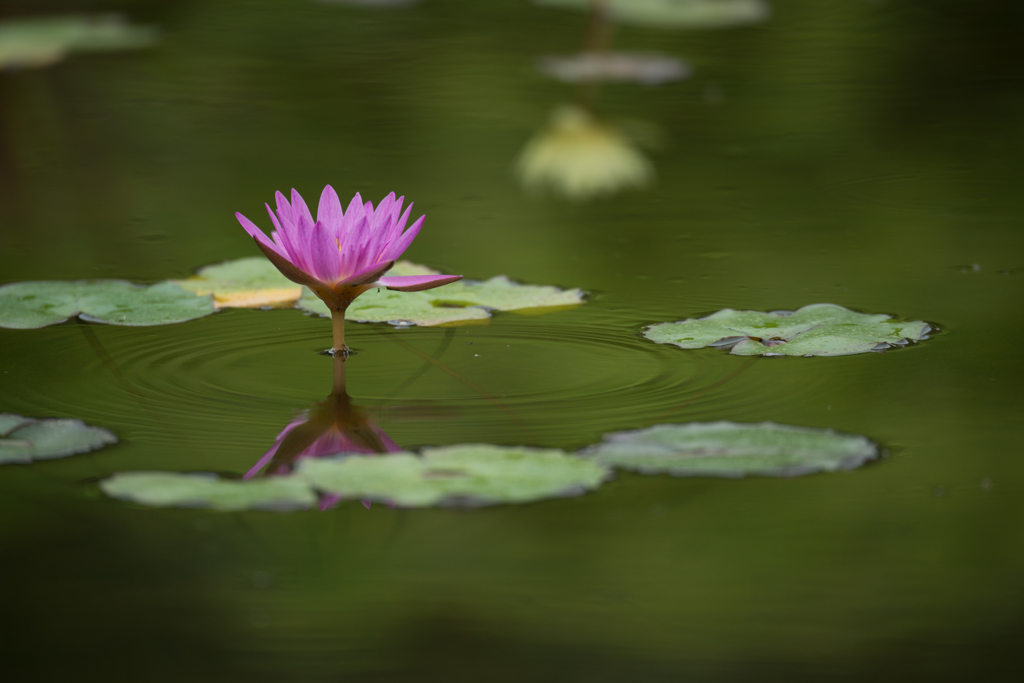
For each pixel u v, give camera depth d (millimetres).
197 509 4281
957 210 4789
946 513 4262
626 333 4473
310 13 9273
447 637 4191
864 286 4570
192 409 4344
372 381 4387
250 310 4520
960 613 4199
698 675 4164
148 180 4953
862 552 4238
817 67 7371
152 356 4426
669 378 4395
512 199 4852
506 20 9258
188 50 7863
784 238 4715
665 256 4664
